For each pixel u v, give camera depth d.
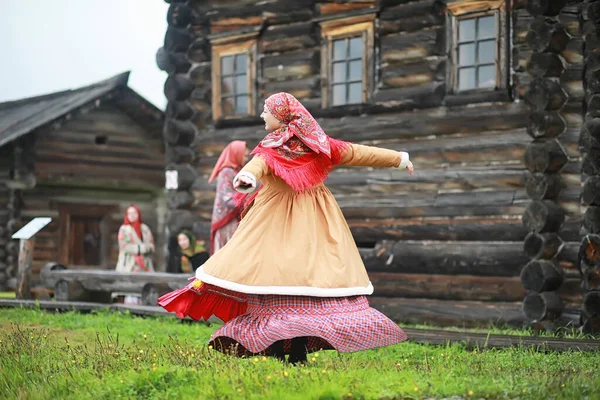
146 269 13.73
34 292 13.12
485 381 5.25
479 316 10.07
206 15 13.09
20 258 12.92
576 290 9.54
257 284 5.61
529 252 9.60
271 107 5.90
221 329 5.75
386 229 11.00
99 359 6.32
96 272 11.81
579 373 5.61
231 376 5.29
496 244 10.20
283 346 6.08
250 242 5.71
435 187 10.70
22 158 19.89
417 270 10.73
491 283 10.18
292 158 5.82
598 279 9.01
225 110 12.98
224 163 9.66
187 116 13.28
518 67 10.19
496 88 10.27
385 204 11.05
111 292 11.80
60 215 21.09
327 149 5.82
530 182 9.65
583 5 9.38
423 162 10.80
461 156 10.52
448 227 10.53
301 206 5.83
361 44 11.60
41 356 6.58
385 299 10.91
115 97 20.94
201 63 13.21
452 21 10.71
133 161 21.75
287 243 5.73
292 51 12.28
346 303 5.71
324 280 5.64
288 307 5.63
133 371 5.62
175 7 13.25
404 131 11.01
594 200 9.11
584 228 9.30
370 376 5.37
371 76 11.37
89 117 21.11
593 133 9.13
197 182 13.12
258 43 12.62
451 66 10.70
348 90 11.73
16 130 20.17
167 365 5.89
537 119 9.66
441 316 10.35
